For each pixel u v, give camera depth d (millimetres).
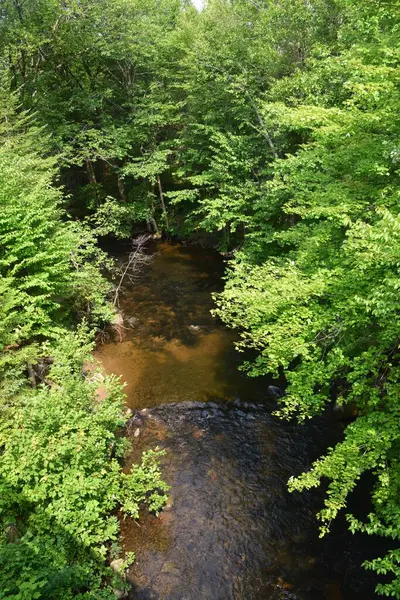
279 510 9312
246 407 12539
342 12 14820
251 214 20562
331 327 8375
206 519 9102
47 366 11992
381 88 8344
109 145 24484
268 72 17656
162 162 25047
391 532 5648
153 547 8453
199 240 26547
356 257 7973
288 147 17734
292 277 9391
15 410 8359
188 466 10492
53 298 13555
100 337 16188
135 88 25047
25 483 7535
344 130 9719
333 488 6344
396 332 6621
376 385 7867
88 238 15336
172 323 17609
